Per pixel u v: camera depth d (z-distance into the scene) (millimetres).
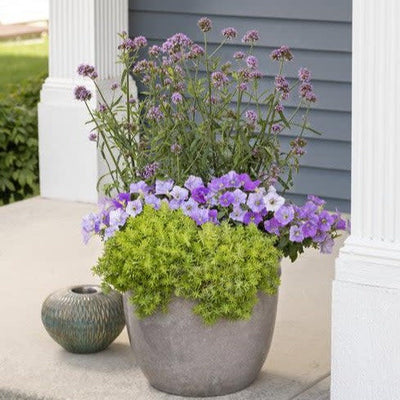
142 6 7996
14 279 6234
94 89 7633
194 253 4410
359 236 4262
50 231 7172
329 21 7441
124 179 4949
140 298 4434
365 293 4242
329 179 7621
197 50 4883
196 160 4801
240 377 4625
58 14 7695
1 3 19516
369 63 4164
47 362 5016
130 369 4926
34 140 8070
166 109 4887
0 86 13938
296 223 4602
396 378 4242
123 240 4457
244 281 4363
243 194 4551
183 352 4516
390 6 4109
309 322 5531
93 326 4984
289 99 7625
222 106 4914
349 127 7508
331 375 4352
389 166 4180
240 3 7676
